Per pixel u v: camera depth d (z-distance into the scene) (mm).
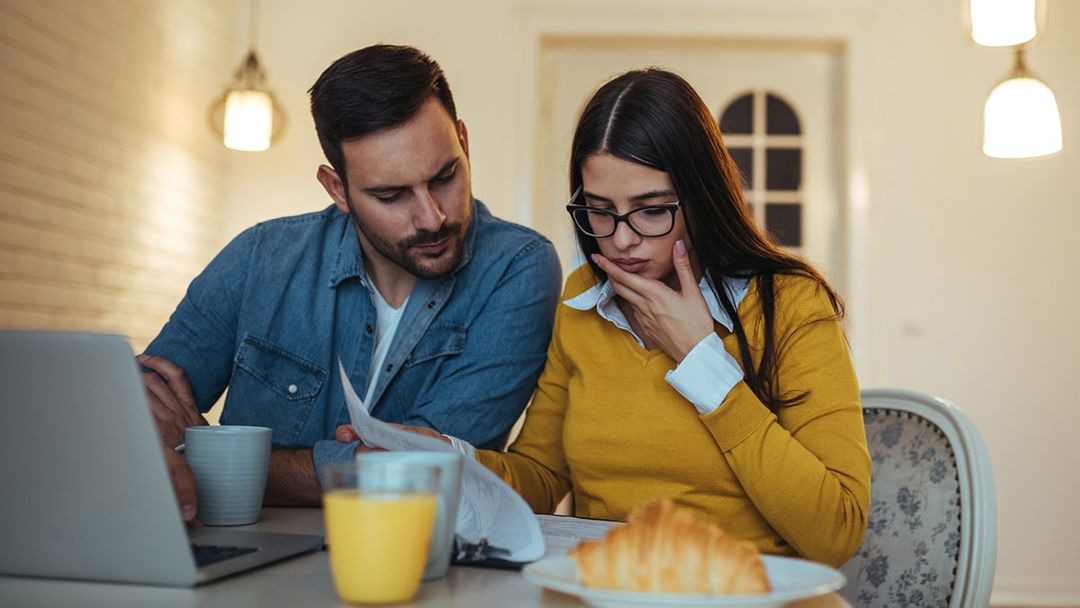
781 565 831
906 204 3953
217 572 868
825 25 3986
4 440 858
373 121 1443
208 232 4031
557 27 4043
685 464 1339
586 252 1444
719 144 1370
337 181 1634
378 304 1694
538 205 4117
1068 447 3881
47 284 2994
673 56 4145
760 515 1329
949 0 3984
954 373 3912
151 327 3623
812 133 4102
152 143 3588
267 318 1674
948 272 3936
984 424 3898
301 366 1672
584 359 1450
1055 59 3928
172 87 3715
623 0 4020
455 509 892
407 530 778
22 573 878
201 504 1187
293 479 1394
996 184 3943
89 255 3209
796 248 4078
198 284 1694
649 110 1296
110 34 3295
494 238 1690
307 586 851
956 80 3967
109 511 848
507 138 4039
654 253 1318
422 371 1656
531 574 766
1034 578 3848
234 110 3771
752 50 4113
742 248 1378
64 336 828
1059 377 3896
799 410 1303
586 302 1449
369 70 1456
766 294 1357
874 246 3943
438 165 1479
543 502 1468
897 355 3920
